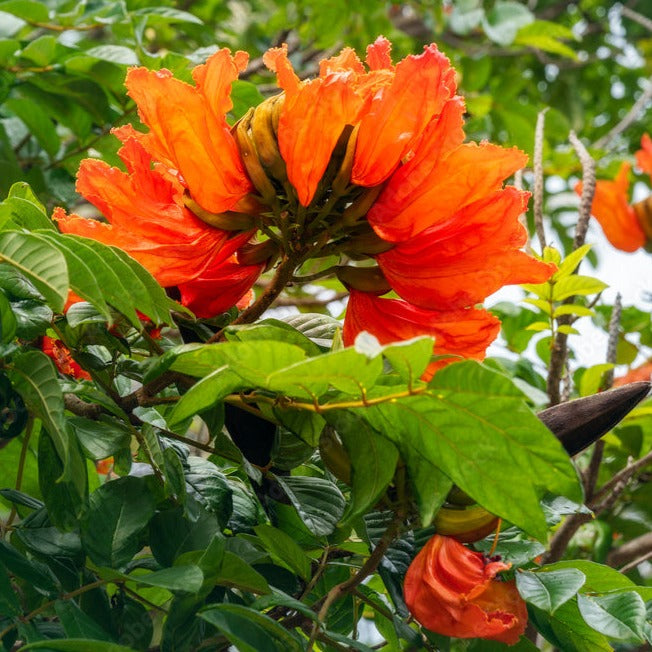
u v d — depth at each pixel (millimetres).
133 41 2055
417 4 3373
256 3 3912
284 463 1352
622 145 3654
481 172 1255
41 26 2004
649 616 1404
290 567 1381
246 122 1291
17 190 1372
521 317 2225
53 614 1309
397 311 1300
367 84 1279
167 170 1325
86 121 1865
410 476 1251
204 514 1347
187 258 1300
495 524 1294
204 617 1217
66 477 1236
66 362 1382
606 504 1742
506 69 3609
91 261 1259
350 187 1277
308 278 1312
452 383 1192
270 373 1212
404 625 1350
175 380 1325
